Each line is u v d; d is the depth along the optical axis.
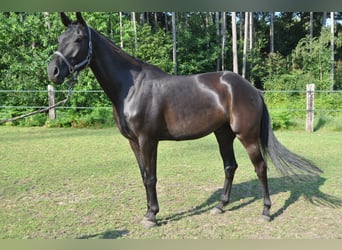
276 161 2.79
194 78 2.82
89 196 3.56
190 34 18.59
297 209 3.17
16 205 3.30
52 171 4.55
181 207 3.25
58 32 10.31
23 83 9.73
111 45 2.71
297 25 24.00
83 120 8.57
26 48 10.71
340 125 8.04
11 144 6.39
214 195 3.59
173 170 4.58
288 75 15.60
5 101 9.58
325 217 2.98
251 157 2.80
